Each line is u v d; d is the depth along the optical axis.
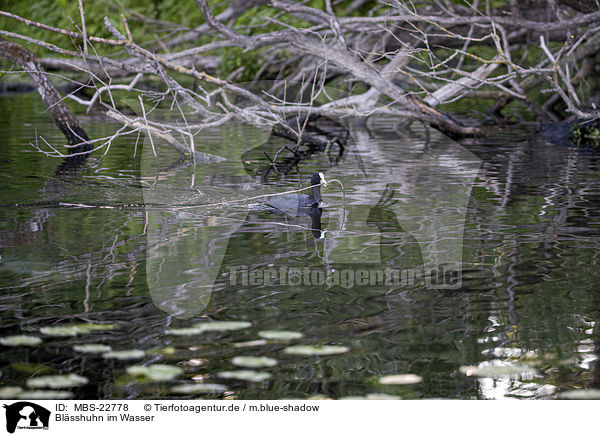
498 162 11.55
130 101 13.00
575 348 4.79
